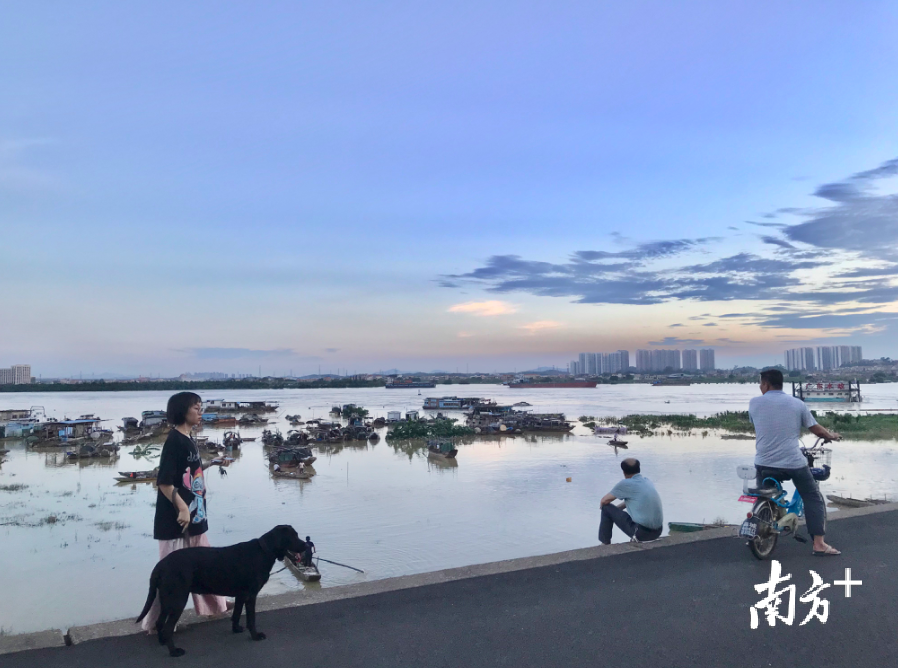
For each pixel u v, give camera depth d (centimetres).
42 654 474
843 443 3919
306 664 457
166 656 471
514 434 5197
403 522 2011
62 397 17150
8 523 2077
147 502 2475
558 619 539
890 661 463
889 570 662
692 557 714
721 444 4191
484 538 1800
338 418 8244
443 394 17988
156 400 14838
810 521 706
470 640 498
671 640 498
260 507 2284
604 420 6319
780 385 732
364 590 610
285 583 1430
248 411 9275
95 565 1595
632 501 817
